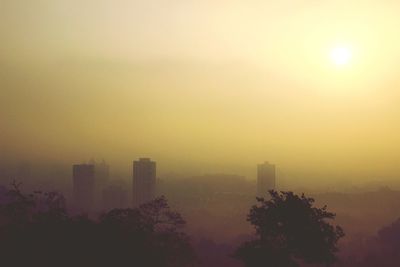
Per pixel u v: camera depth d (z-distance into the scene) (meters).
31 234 41.59
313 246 42.06
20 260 40.66
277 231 42.50
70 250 40.62
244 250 42.81
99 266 40.78
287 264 42.22
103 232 41.69
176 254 48.88
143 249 42.62
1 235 42.66
